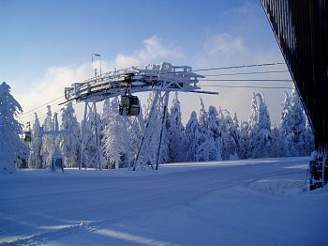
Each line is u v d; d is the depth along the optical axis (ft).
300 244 27.27
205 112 253.03
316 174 52.11
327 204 40.70
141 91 118.21
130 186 68.54
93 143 209.36
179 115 262.26
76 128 211.61
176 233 31.12
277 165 119.65
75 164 210.18
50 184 73.10
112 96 127.75
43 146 220.02
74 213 41.24
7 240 30.07
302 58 51.16
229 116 268.62
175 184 71.15
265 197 49.78
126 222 35.65
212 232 31.22
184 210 41.37
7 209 44.37
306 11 49.03
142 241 28.86
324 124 51.57
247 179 77.15
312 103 52.13
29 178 88.79
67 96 139.03
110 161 174.91
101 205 46.42
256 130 242.99
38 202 49.49
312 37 49.08
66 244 28.37
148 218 37.35
